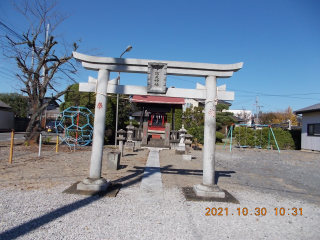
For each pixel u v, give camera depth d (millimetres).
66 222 3494
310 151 18016
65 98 16656
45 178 6012
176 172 7805
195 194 5152
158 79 5418
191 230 3486
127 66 5461
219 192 5035
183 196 5086
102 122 5348
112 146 15312
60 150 11648
